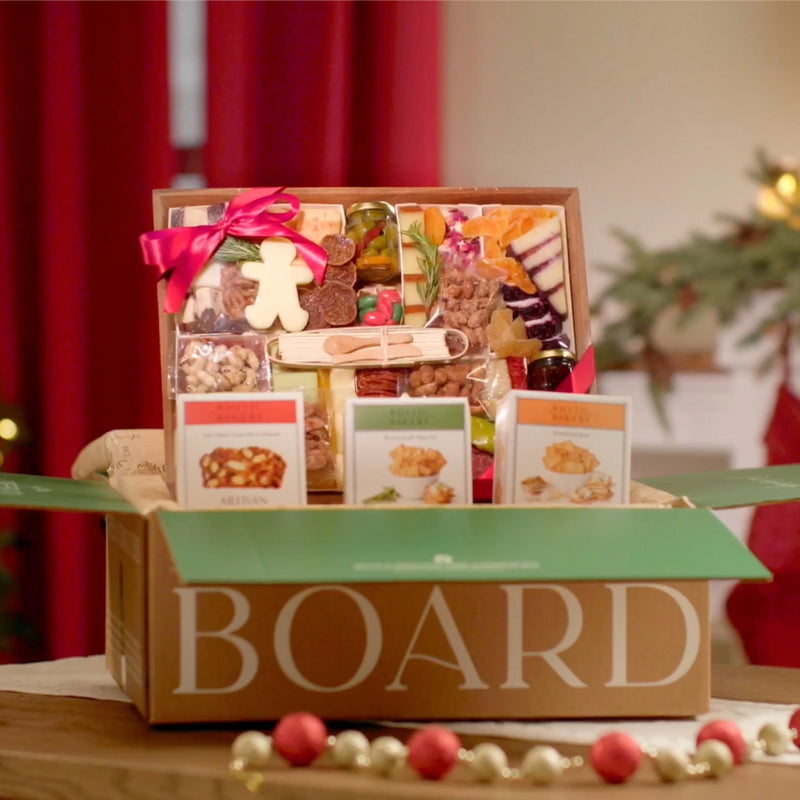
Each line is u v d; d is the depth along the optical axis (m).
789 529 1.81
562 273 1.16
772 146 2.12
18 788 0.78
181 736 0.83
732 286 1.85
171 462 1.05
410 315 1.13
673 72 2.12
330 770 0.75
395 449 0.93
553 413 0.95
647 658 0.87
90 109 1.69
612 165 2.14
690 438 2.14
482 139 2.13
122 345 1.72
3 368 1.70
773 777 0.76
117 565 0.97
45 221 1.66
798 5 2.09
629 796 0.71
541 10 2.11
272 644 0.84
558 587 0.86
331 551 0.76
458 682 0.85
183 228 1.09
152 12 1.66
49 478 1.02
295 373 1.08
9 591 1.67
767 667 1.12
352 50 1.71
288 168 1.68
